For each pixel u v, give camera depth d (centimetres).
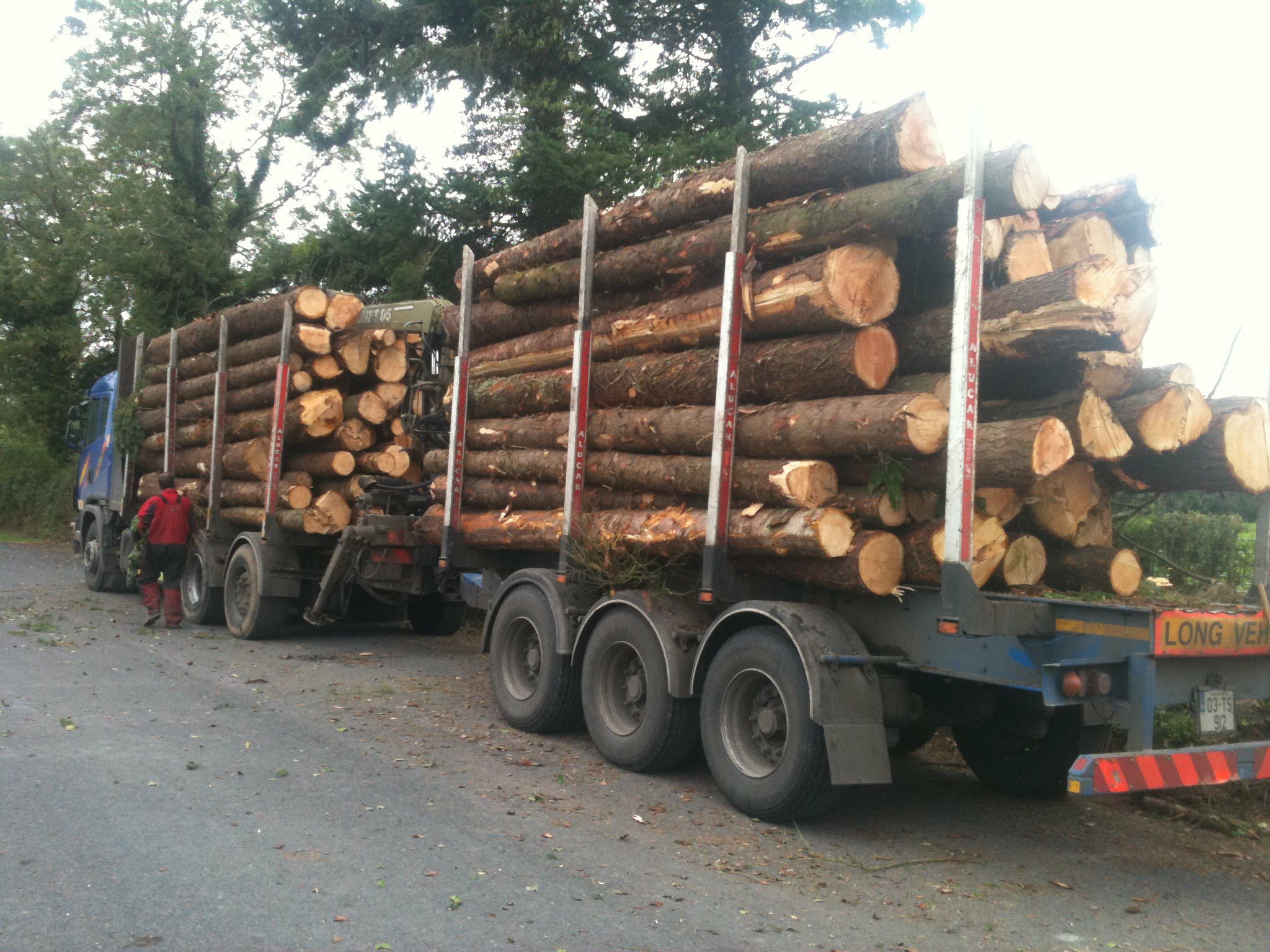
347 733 691
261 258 2534
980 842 537
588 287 690
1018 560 529
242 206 2741
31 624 1102
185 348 1277
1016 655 475
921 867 490
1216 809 602
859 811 584
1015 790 629
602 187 1677
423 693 841
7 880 414
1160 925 430
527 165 1684
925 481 495
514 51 1825
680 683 599
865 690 511
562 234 729
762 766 550
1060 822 581
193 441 1247
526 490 762
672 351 638
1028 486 472
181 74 2606
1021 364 501
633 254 657
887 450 488
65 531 2631
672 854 488
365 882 430
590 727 664
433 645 1121
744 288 559
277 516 1072
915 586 509
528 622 736
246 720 711
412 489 1041
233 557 1116
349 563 1023
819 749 508
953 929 415
